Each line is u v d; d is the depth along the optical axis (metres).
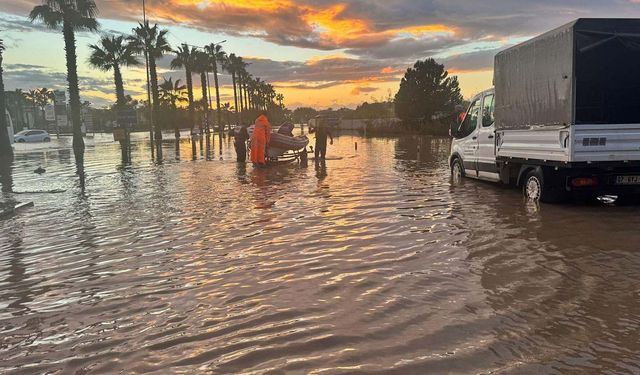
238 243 6.77
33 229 8.11
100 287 5.10
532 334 3.71
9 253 6.60
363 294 4.66
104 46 42.12
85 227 8.15
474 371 3.19
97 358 3.53
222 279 5.23
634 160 8.42
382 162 19.44
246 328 3.96
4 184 14.37
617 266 5.36
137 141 45.84
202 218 8.61
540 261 5.60
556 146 8.66
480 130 11.90
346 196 10.76
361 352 3.49
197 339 3.79
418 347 3.55
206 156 24.31
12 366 3.45
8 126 33.59
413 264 5.59
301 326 3.97
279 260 5.89
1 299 4.83
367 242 6.65
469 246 6.32
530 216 8.21
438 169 16.45
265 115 18.42
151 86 45.25
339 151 26.55
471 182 12.88
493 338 3.66
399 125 56.31
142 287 5.05
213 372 3.27
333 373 3.21
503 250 6.09
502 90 10.52
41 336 3.94
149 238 7.22
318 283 5.02
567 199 9.35
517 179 10.46
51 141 50.56
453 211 8.78
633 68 8.25
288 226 7.80
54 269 5.80
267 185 12.91
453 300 4.45
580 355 3.38
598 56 8.16
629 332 3.72
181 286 5.05
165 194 11.62
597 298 4.41
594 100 8.23
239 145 20.30
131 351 3.62
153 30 44.69
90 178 15.44
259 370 3.28
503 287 4.75
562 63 8.37
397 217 8.32
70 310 4.48
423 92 51.28
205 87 65.81
